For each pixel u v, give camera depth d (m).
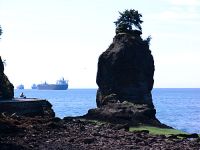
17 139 37.88
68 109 175.25
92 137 40.38
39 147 34.66
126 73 78.62
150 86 81.44
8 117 48.38
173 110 179.12
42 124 47.75
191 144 40.06
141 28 84.12
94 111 65.56
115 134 44.09
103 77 81.00
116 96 77.69
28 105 58.56
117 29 84.06
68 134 42.34
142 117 63.81
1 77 70.50
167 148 36.72
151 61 82.06
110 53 80.75
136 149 35.59
